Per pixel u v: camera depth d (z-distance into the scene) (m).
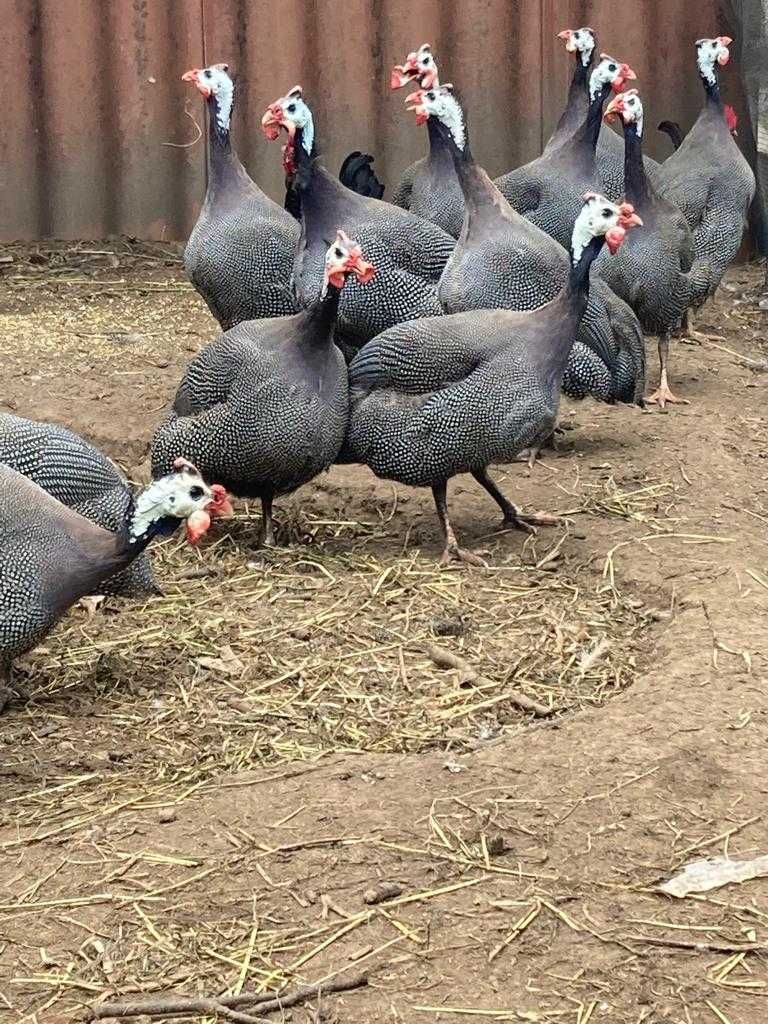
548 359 2.50
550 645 2.31
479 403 2.47
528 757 1.98
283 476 2.55
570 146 3.44
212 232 3.17
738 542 2.59
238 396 2.50
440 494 2.58
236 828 1.88
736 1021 1.63
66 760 2.04
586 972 1.68
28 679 2.23
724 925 1.73
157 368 3.38
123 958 1.70
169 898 1.78
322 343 2.50
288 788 1.94
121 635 2.35
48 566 2.05
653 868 1.81
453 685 2.21
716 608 2.33
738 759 1.97
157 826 1.89
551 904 1.76
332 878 1.80
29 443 2.32
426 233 3.04
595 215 2.47
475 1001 1.65
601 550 2.58
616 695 2.16
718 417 3.21
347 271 2.46
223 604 2.44
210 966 1.69
